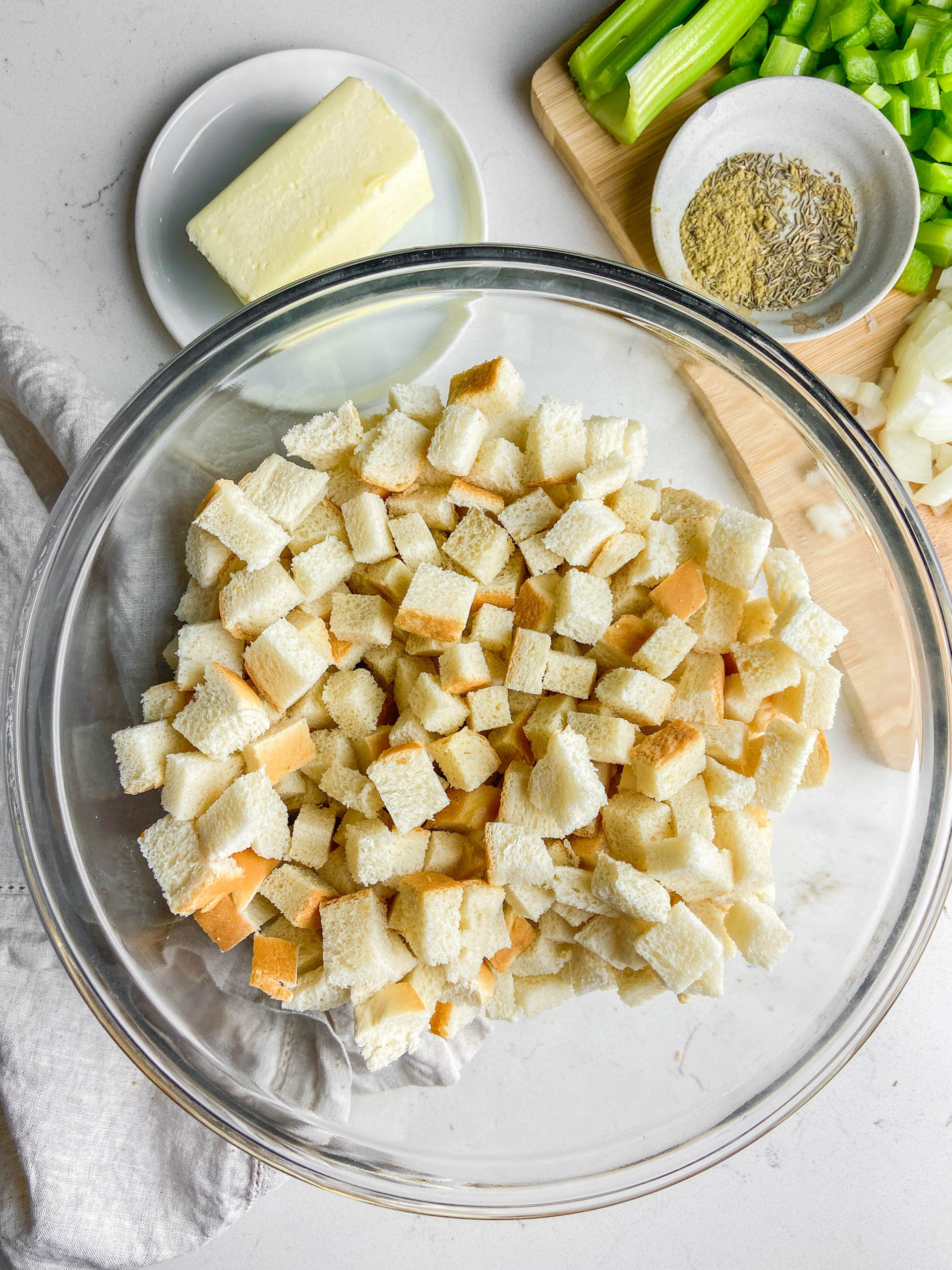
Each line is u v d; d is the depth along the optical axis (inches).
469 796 11.3
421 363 13.3
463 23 14.7
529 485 11.7
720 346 11.8
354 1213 14.6
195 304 14.3
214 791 11.0
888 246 14.7
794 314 15.0
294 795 11.7
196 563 11.6
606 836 11.3
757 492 13.5
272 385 12.5
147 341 14.5
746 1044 12.2
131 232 14.5
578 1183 11.8
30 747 11.5
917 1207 14.8
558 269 11.5
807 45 14.7
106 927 11.5
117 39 14.4
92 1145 13.1
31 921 13.4
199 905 10.7
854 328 15.1
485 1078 12.6
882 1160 14.7
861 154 14.6
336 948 10.5
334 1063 12.1
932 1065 14.6
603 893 10.5
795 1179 14.7
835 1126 14.7
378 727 11.8
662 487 12.5
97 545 11.9
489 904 10.7
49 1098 13.1
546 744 11.2
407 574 11.5
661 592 11.1
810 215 14.9
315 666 10.8
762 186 14.8
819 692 11.2
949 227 14.7
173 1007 11.6
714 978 10.8
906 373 14.8
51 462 14.0
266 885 11.1
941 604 11.6
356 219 13.4
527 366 13.2
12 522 13.5
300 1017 12.2
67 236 14.4
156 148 13.9
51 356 13.5
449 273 11.5
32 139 14.4
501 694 11.2
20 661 11.6
